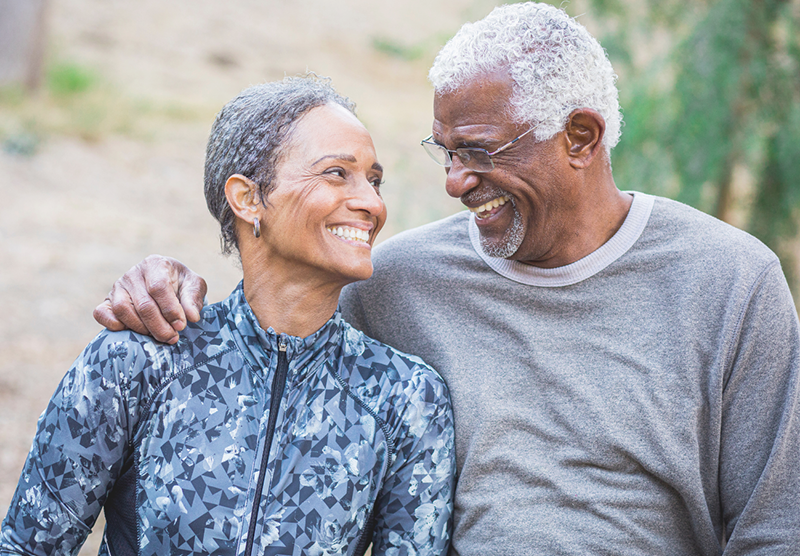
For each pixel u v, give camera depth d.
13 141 9.77
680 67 3.76
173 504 1.64
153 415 1.69
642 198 1.95
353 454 1.72
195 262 7.61
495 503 1.84
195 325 1.78
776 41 3.68
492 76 1.78
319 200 1.68
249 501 1.65
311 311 1.77
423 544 1.80
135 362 1.69
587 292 1.90
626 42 3.97
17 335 5.68
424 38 19.91
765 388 1.78
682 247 1.87
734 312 1.79
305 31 19.44
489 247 1.91
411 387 1.80
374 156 1.78
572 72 1.79
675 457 1.78
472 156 1.82
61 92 11.78
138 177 9.88
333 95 1.83
